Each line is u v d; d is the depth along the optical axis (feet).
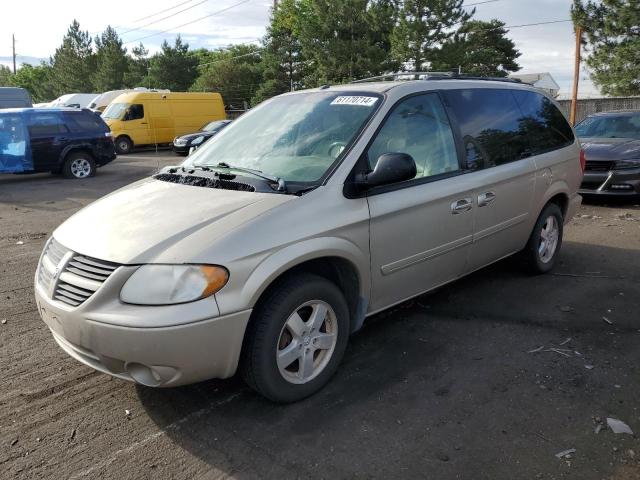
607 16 82.89
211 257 9.15
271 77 153.38
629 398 10.69
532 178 16.03
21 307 16.33
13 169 46.52
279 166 11.94
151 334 8.79
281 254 9.80
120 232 9.90
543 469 8.78
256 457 9.27
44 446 9.68
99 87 205.98
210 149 13.98
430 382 11.46
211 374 9.52
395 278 12.31
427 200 12.49
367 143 11.71
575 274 18.03
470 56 112.57
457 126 13.96
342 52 112.06
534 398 10.77
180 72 195.72
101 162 51.29
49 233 26.68
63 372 12.27
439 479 8.63
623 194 28.27
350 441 9.60
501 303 15.60
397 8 108.78
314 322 10.75
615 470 8.71
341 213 10.82
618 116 33.06
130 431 10.07
